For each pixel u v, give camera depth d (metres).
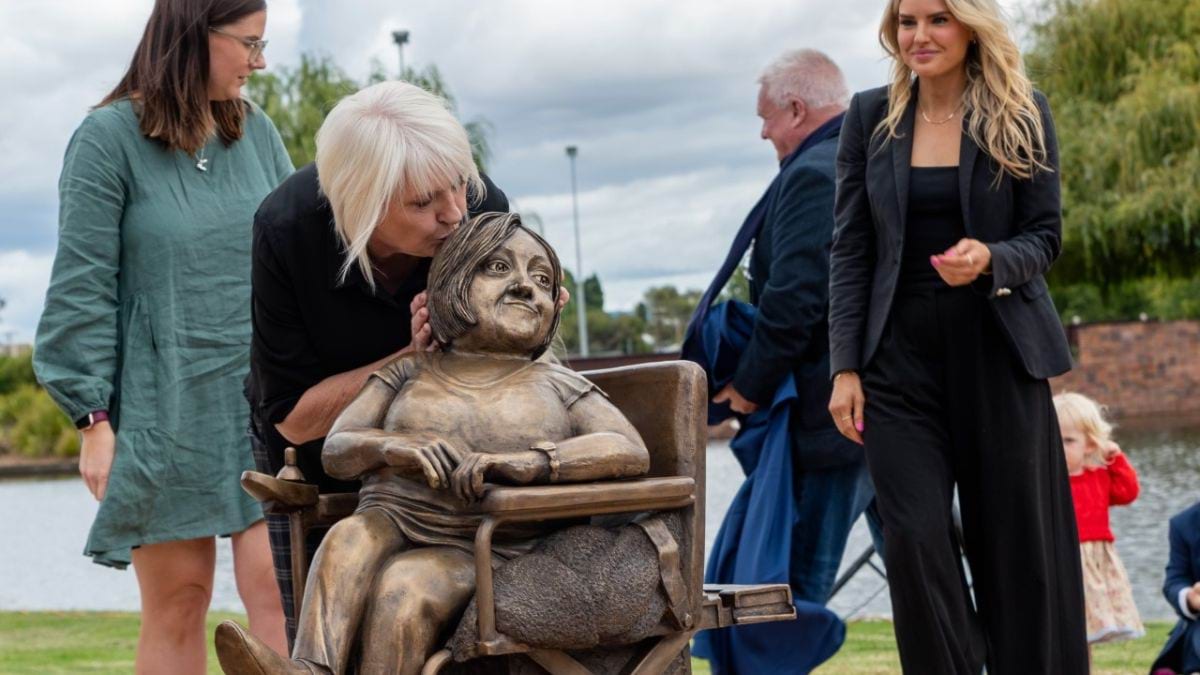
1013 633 4.13
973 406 4.12
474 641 2.78
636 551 2.94
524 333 3.08
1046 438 4.16
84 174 4.52
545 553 2.87
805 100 5.72
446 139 3.26
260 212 3.59
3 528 19.94
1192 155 21.31
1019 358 4.06
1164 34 22.69
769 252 5.62
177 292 4.58
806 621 5.23
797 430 5.40
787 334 5.33
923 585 4.06
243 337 4.68
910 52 4.16
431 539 2.90
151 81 4.52
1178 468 17.59
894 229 4.18
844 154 4.42
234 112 4.73
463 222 3.34
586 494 2.84
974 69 4.20
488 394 3.01
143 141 4.58
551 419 3.00
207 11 4.48
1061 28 23.02
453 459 2.82
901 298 4.19
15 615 9.70
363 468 2.95
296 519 3.28
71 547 16.84
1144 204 21.23
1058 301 32.66
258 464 4.08
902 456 4.13
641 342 70.38
